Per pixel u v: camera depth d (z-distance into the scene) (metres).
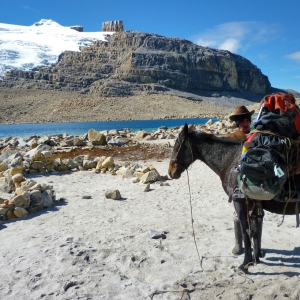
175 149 3.47
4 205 5.10
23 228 4.67
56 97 103.44
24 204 5.28
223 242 4.04
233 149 3.26
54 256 3.75
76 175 8.38
